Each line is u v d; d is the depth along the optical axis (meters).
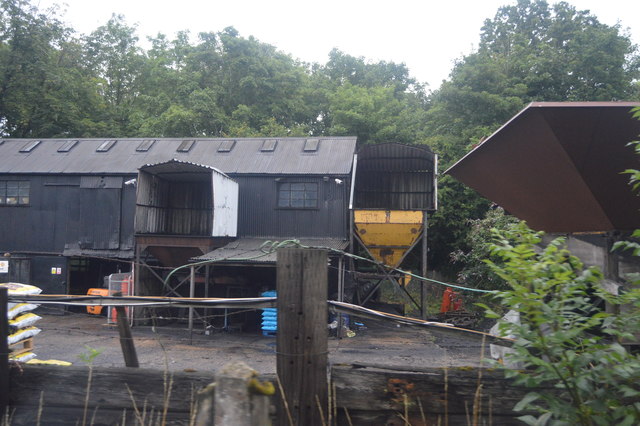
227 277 17.31
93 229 19.30
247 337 15.21
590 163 4.63
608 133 4.38
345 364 3.21
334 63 43.94
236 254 15.76
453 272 24.23
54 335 14.35
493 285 19.17
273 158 19.47
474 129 25.97
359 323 17.00
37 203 19.81
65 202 19.64
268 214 18.53
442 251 24.62
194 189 19.55
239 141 21.00
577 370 2.54
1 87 28.05
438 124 29.84
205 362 11.22
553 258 2.72
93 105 32.19
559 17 35.88
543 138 4.70
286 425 2.95
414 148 18.39
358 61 43.81
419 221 16.77
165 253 16.75
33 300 3.88
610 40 28.55
